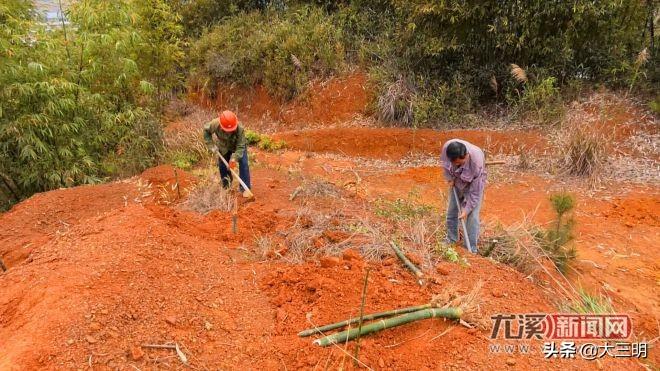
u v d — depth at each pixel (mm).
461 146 4230
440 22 9625
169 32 10391
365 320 3350
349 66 12125
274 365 3021
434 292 3762
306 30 12898
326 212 5188
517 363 3164
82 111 7551
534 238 5078
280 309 3498
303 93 12266
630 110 9062
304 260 4152
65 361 2717
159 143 8539
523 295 3969
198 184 6188
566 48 9219
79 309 3023
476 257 4500
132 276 3438
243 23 14453
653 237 5844
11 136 6820
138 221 4152
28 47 7051
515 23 9070
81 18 7477
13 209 5887
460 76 10312
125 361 2834
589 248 5652
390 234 4609
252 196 5414
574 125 8023
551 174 7625
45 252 3852
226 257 4082
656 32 9867
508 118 9859
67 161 7320
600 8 8641
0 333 3010
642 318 4121
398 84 10695
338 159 9453
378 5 12797
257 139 10133
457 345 3277
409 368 3078
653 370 3375
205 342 3127
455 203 4848
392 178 8148
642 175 7395
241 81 13516
